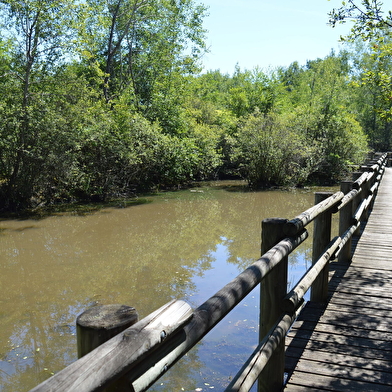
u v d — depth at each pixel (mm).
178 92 22812
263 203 16062
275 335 2428
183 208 14961
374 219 8977
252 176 20828
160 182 20828
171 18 22484
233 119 28578
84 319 1127
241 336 4895
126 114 17031
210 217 13273
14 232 11219
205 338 4844
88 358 945
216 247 9492
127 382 1077
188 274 7527
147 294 6504
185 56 23469
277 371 2697
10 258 8812
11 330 5344
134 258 8641
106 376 945
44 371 4348
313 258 4395
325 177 22719
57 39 13695
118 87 21984
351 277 5148
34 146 13836
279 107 32781
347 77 24000
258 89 33250
